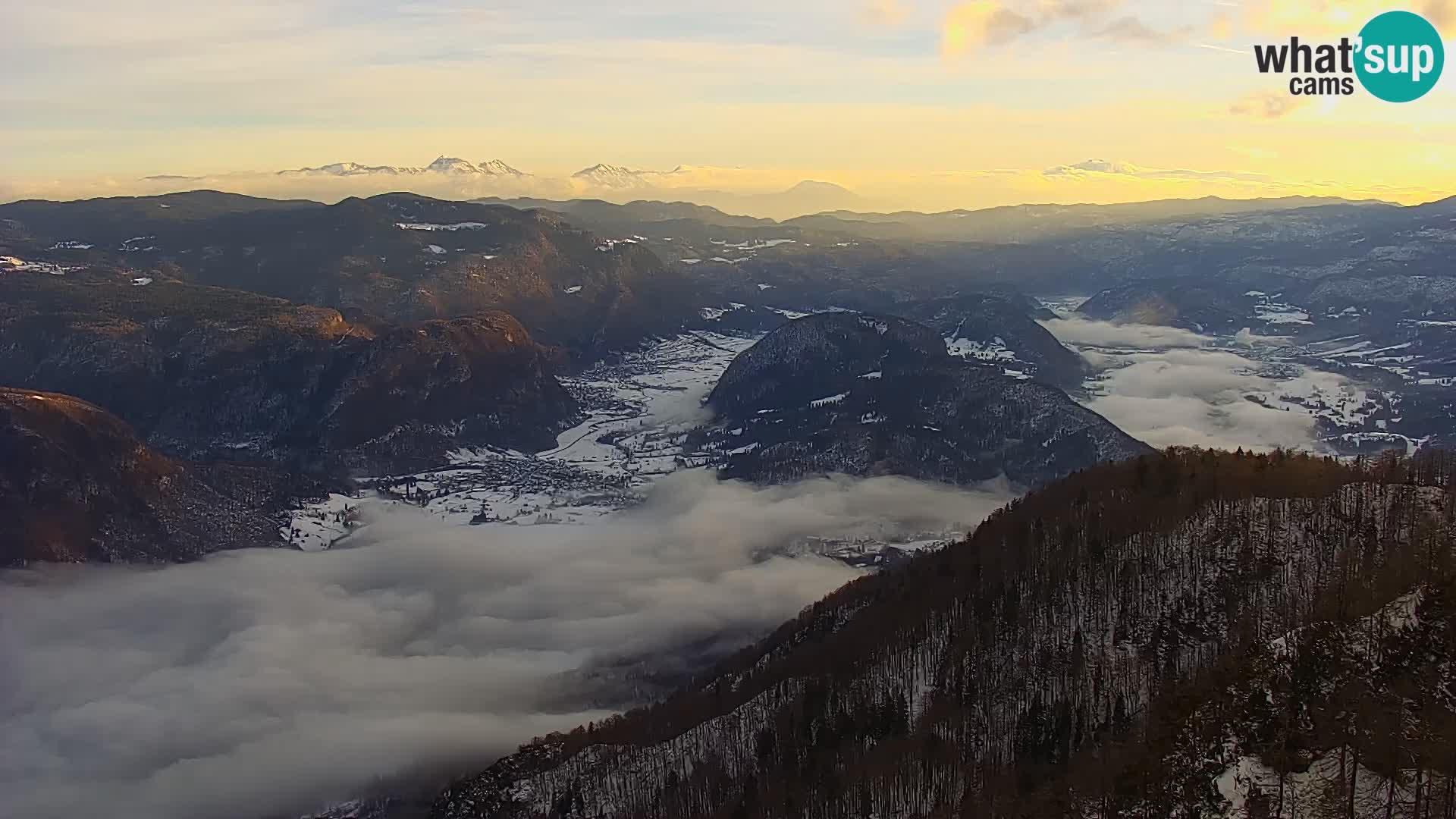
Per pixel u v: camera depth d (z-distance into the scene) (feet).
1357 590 648.38
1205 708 565.53
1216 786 506.48
